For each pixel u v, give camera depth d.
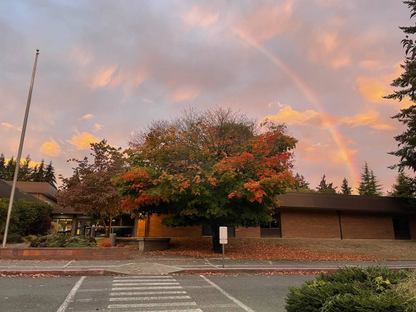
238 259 19.98
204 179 20.75
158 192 20.20
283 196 32.47
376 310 4.62
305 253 24.36
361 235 35.00
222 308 8.82
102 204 28.22
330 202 33.69
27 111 20.22
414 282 5.20
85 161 29.72
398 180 47.06
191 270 15.42
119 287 11.59
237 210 22.06
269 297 10.22
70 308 8.62
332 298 5.09
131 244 26.84
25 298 9.61
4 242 18.56
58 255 17.77
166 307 8.91
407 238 36.53
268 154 22.27
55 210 41.31
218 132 25.61
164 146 22.55
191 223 23.22
